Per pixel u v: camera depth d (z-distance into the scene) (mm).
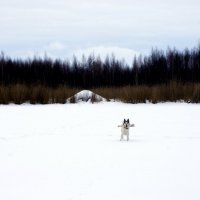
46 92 47969
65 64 77062
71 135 18859
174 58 72438
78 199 8289
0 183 9703
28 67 70688
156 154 13602
